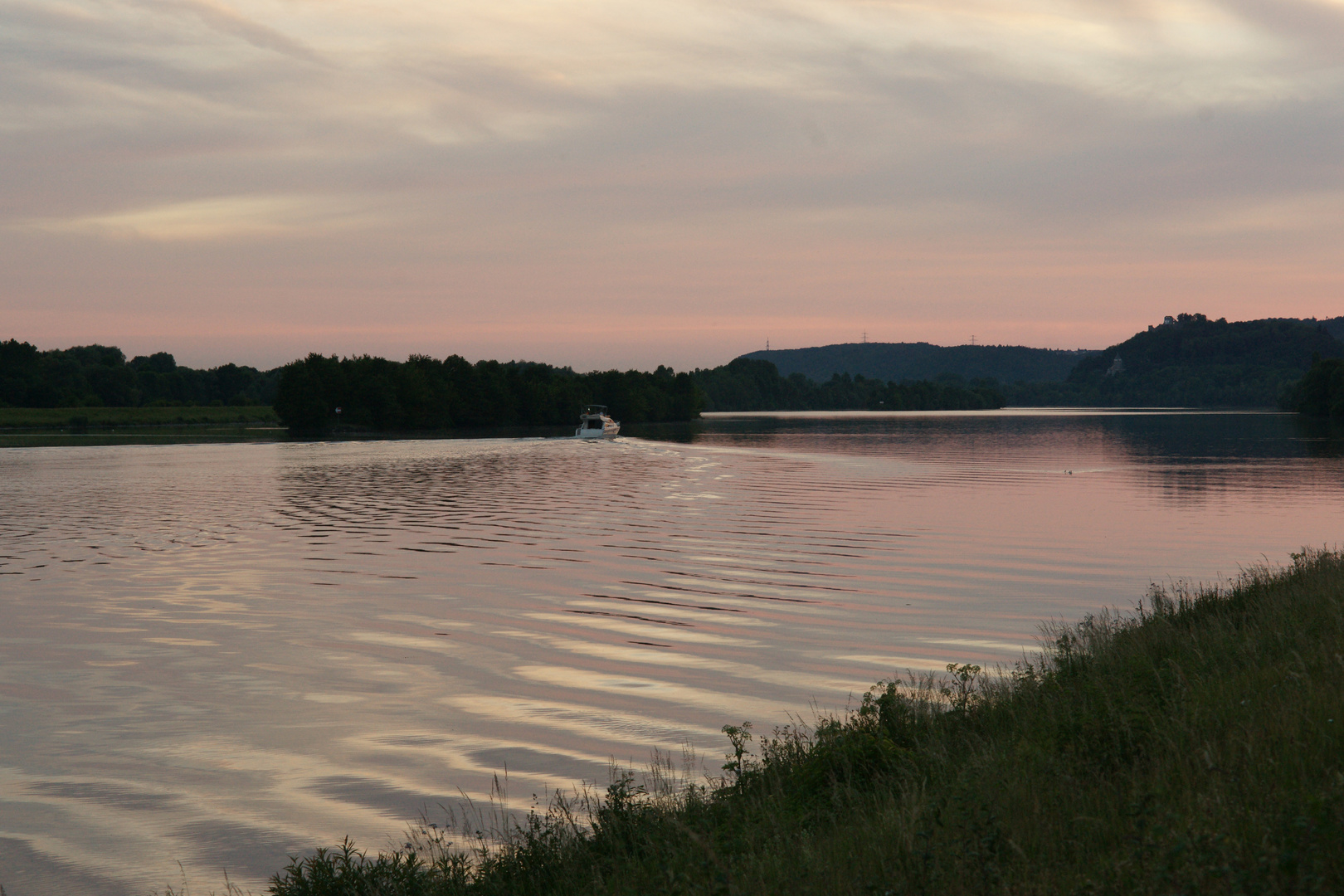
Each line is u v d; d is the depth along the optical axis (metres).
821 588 29.77
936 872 7.79
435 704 18.08
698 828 10.20
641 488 66.94
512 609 26.86
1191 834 7.45
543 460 99.50
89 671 20.48
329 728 16.77
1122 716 11.33
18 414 195.00
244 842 12.38
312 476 77.38
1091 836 8.44
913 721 13.43
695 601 27.91
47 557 36.28
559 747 15.67
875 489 65.62
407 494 62.09
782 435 162.00
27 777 14.57
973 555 36.28
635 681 19.61
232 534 42.88
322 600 28.12
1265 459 94.19
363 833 12.55
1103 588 29.25
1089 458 97.25
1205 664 14.12
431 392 186.25
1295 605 17.34
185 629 24.38
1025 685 14.72
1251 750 9.50
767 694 18.58
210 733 16.50
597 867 9.44
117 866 11.79
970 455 104.81
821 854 8.67
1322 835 7.14
